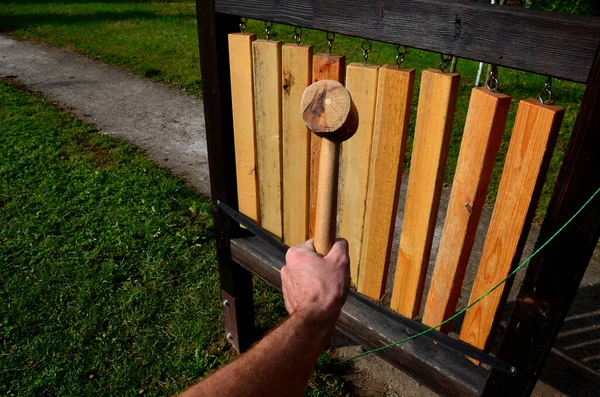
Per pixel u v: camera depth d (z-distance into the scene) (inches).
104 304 122.8
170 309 122.2
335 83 43.9
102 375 105.1
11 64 326.0
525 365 59.5
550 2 390.3
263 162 84.3
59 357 108.5
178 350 111.1
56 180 177.6
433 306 68.8
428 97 58.9
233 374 34.3
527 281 55.9
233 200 94.7
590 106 45.4
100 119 239.9
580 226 49.3
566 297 53.1
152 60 326.6
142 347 111.3
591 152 46.4
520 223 55.4
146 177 181.0
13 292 125.9
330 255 43.9
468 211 59.5
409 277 70.7
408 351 71.4
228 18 79.7
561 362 110.5
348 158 71.0
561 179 49.4
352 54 321.1
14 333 113.9
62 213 157.9
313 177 79.0
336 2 62.0
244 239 96.7
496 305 61.0
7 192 169.8
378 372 107.5
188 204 165.0
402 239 69.6
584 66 44.8
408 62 304.2
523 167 53.4
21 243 143.8
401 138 63.5
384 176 67.3
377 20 58.7
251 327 110.9
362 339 77.5
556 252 52.1
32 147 202.7
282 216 87.2
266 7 70.3
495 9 48.9
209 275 133.0
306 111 44.3
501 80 273.9
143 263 136.3
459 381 66.3
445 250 64.1
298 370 37.4
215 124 86.7
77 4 506.0
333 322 41.4
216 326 117.9
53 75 304.8
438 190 63.0
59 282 129.5
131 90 279.3
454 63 76.4
